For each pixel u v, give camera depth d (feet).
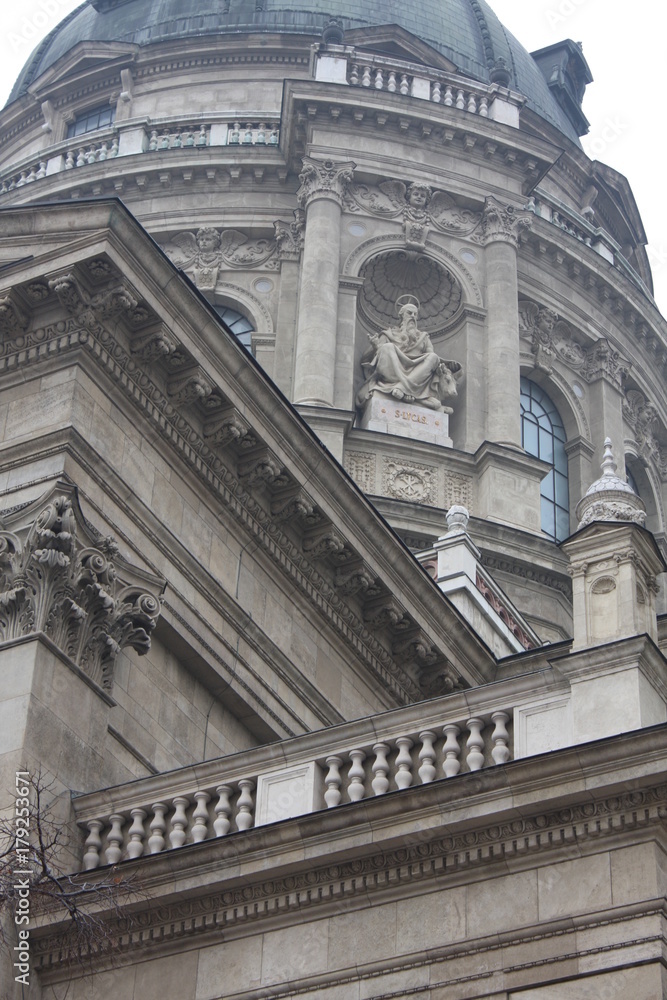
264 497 91.81
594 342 186.50
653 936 61.31
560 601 158.92
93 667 79.56
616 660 68.49
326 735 72.59
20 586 78.13
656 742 63.10
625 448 187.42
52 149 192.44
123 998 69.56
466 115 179.32
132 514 84.28
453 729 70.23
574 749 64.08
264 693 90.22
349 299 171.12
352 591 96.22
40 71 222.07
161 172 182.09
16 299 84.64
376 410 166.09
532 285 183.32
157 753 83.25
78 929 68.80
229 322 178.70
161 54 203.82
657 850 62.95
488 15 223.10
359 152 177.37
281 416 90.22
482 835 65.67
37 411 83.46
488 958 64.08
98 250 82.48
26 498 81.15
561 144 211.20
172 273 84.84
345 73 182.50
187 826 73.77
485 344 173.47
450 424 171.32
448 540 122.83
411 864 66.59
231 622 89.20
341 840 67.31
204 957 69.10
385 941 66.03
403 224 175.32
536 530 161.38
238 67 202.39
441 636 100.83
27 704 75.10
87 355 84.02
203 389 86.58
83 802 75.56
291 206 181.06
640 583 72.90
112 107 208.44
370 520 95.20
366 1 212.02
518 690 69.87
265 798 72.38
